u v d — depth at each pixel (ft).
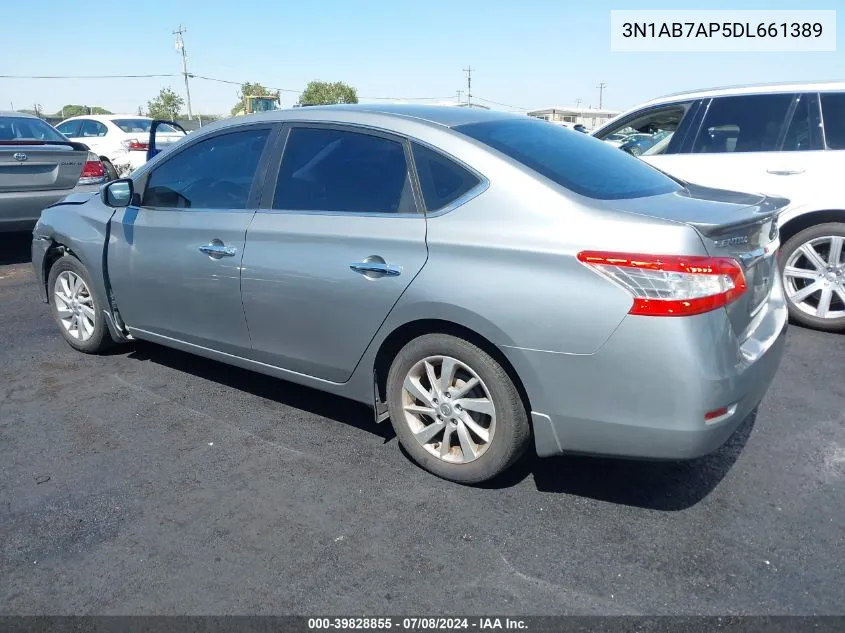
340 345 11.28
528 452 11.76
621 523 9.75
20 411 13.53
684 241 8.54
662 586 8.49
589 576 8.69
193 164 13.48
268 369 12.66
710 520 9.80
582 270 8.91
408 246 10.25
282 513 10.09
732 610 8.09
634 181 11.00
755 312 10.16
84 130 52.31
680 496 10.41
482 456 10.32
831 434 12.26
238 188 12.64
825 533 9.48
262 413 13.37
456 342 10.08
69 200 16.67
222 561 9.07
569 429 9.39
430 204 10.34
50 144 26.02
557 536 9.47
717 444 9.10
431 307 9.99
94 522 9.94
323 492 10.62
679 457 8.93
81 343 16.37
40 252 16.76
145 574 8.84
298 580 8.70
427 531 9.62
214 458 11.69
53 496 10.59
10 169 24.21
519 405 9.89
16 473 11.27
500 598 8.34
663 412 8.74
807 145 17.40
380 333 10.71
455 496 10.46
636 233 8.73
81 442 12.28
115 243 14.56
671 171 19.13
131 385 14.73
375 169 11.05
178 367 15.72
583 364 9.00
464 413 10.39
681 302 8.48
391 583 8.62
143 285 14.14
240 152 12.78
